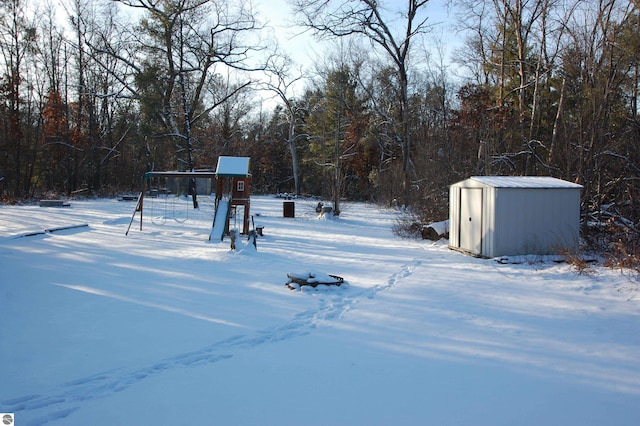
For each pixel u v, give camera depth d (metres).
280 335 6.14
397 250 14.41
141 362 5.16
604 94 16.64
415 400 4.26
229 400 4.24
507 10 23.73
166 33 29.41
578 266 9.80
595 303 7.48
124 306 7.47
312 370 4.96
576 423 3.85
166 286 8.92
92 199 38.94
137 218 23.44
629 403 4.20
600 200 15.72
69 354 5.38
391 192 38.62
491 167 19.33
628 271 9.11
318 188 57.84
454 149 20.27
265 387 4.53
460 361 5.22
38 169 43.12
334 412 4.03
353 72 38.97
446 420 3.89
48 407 4.07
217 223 16.64
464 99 20.45
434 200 19.52
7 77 35.72
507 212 11.85
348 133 43.41
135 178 52.59
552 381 4.68
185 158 35.78
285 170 66.06
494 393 4.41
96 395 4.33
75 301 7.71
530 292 8.36
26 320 6.65
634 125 16.48
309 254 13.30
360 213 32.19
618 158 15.90
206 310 7.30
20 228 17.53
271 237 17.53
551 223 11.98
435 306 7.55
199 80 33.19
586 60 18.83
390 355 5.41
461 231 13.79
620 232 12.33
